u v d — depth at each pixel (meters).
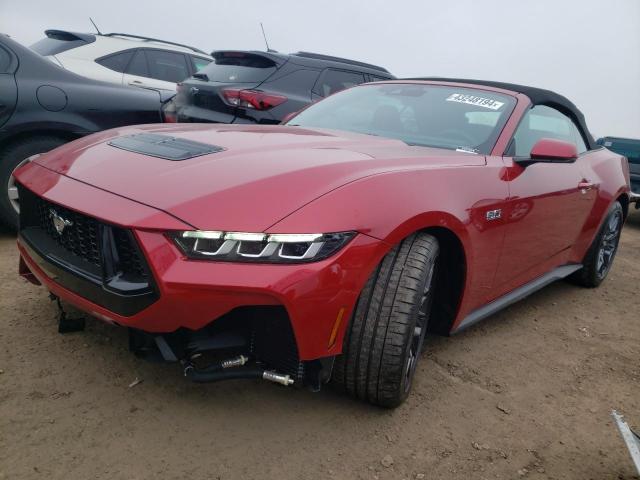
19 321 2.70
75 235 2.08
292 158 2.17
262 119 5.33
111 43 7.26
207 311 1.77
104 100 4.16
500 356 2.97
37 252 2.23
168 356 1.88
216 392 2.28
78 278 2.01
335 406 2.28
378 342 2.07
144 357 2.03
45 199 2.13
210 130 2.74
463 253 2.40
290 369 1.93
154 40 7.86
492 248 2.63
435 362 2.79
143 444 1.93
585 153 4.06
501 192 2.62
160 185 1.94
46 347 2.48
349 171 2.07
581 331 3.52
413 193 2.13
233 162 2.09
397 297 2.07
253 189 1.87
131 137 2.52
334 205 1.88
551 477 2.03
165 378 2.34
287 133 2.77
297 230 1.78
